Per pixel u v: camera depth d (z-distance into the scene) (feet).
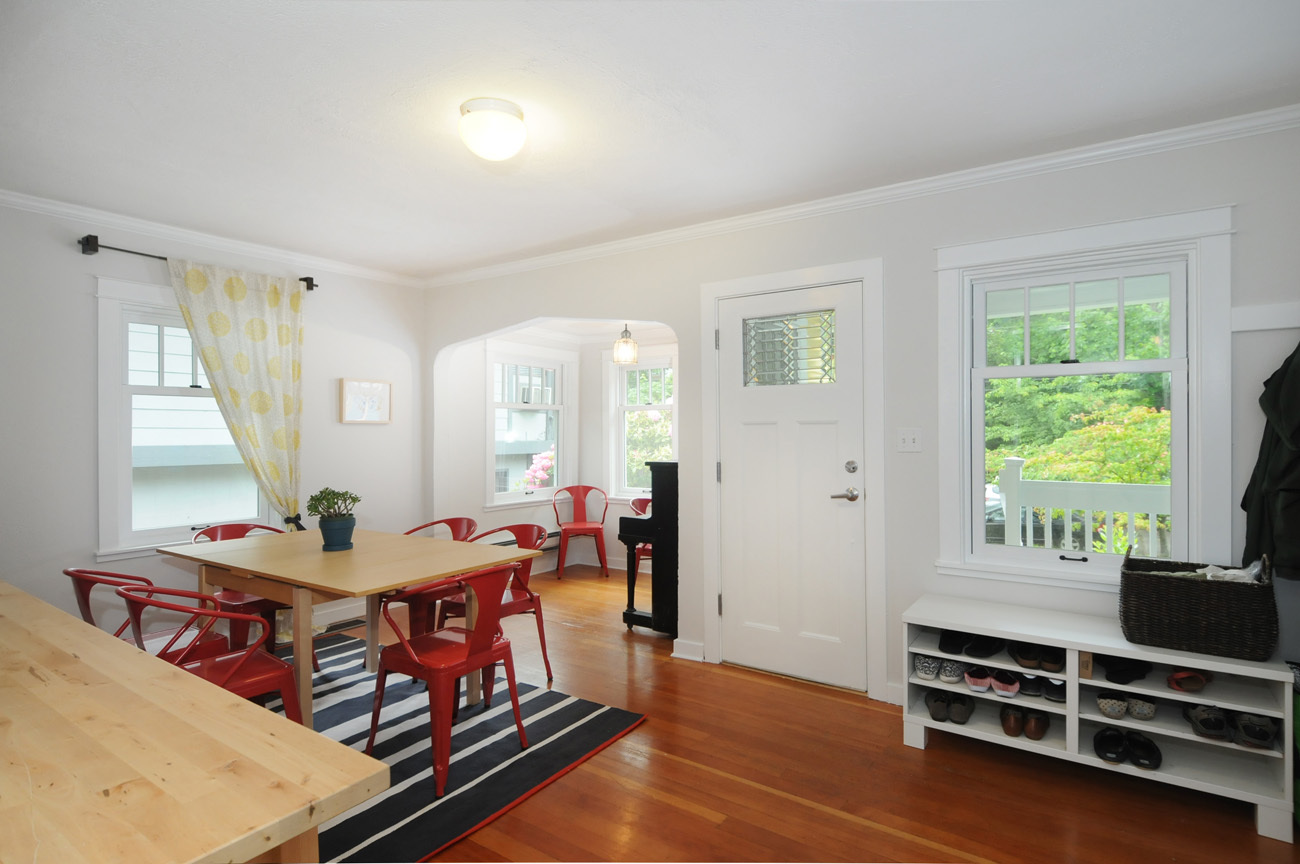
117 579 8.59
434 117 7.90
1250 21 6.07
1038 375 9.47
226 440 13.23
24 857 2.63
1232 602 7.10
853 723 9.50
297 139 8.48
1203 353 8.23
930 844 6.74
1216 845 6.72
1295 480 7.24
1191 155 8.33
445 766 7.60
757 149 8.87
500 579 8.09
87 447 11.30
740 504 11.83
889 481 10.36
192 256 12.56
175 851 2.68
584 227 12.30
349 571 8.40
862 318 10.61
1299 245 7.79
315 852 3.34
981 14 5.96
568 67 6.82
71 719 3.89
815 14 5.94
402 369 16.20
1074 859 6.50
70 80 7.04
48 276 10.90
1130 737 7.83
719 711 9.89
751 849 6.66
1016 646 8.36
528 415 20.06
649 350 20.21
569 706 10.00
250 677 7.23
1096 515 9.16
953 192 9.86
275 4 5.75
